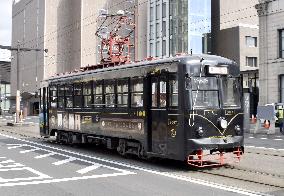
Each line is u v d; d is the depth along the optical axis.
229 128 12.27
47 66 75.06
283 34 32.50
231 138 12.28
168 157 12.21
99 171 11.82
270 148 17.11
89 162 13.72
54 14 75.88
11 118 65.00
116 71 14.95
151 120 13.05
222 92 12.29
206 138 11.85
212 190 9.05
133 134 13.83
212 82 12.17
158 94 12.75
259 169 11.82
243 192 8.80
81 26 72.62
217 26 60.44
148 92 13.20
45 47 75.00
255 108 35.25
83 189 9.30
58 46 76.12
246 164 12.73
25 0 86.31
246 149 16.66
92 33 73.44
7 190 9.24
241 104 12.63
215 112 12.05
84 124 17.27
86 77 17.16
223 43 58.84
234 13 62.12
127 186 9.59
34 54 80.31
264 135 25.03
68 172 11.66
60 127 19.67
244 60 56.50
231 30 57.62
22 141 21.92
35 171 11.82
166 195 8.59
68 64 76.94
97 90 16.23
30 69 82.94
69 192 9.01
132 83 13.98
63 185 9.78
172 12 59.28
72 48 76.88
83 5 72.62
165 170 11.96
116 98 14.90
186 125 11.70
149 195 8.61
